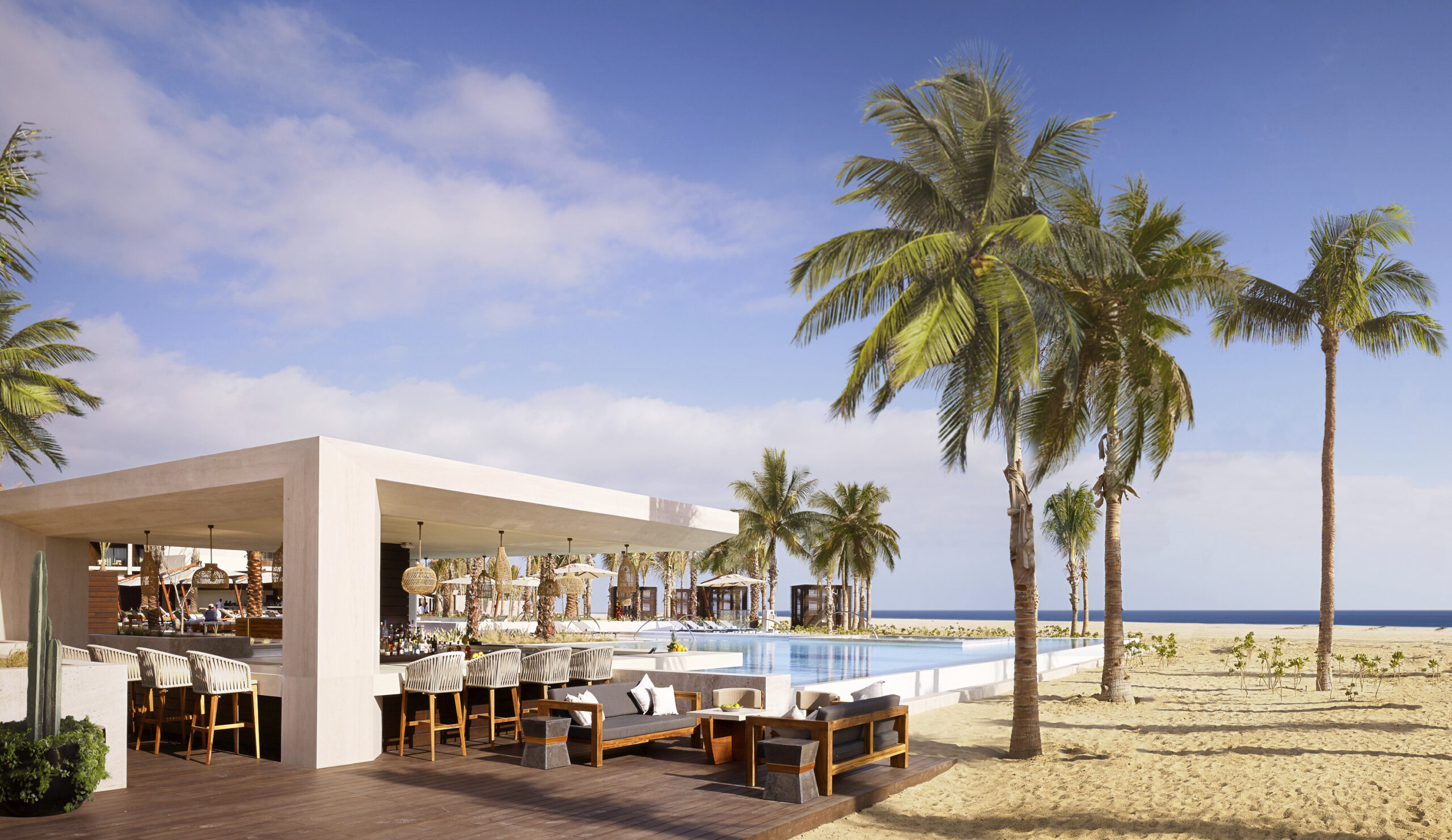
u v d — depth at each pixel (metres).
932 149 11.34
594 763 9.12
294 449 9.52
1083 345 13.65
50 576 14.31
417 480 10.36
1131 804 8.15
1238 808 7.87
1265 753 10.45
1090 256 11.21
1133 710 14.71
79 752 7.12
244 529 14.13
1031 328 10.12
